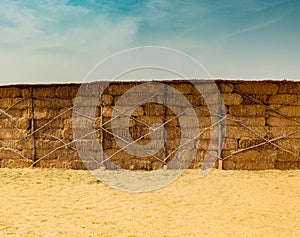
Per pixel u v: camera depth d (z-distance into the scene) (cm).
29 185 990
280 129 1155
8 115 1205
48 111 1192
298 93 1156
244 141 1152
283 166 1159
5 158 1209
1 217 716
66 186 980
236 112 1153
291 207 782
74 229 648
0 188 954
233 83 1155
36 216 724
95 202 830
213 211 757
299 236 612
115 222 686
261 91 1153
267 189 937
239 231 635
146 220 698
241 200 839
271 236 611
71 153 1188
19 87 1198
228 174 1104
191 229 646
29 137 1198
